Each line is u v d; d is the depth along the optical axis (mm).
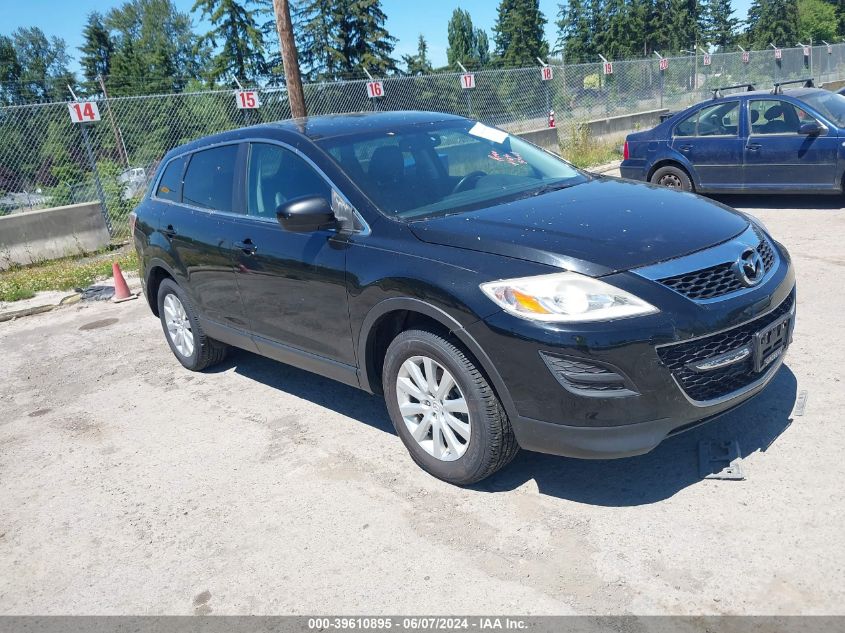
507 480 3611
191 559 3332
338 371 4117
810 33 78188
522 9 73562
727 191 9570
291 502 3684
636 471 3525
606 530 3121
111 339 6977
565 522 3217
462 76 16359
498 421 3279
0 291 8945
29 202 12570
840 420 3707
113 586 3219
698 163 9703
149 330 7133
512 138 4945
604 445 3027
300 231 3789
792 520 3006
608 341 2912
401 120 4730
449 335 3391
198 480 4039
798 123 8875
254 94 13617
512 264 3180
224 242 4699
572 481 3529
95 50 82125
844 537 2867
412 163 4207
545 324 2986
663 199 3857
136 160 13359
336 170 4043
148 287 5945
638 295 2975
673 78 23141
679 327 2961
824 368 4328
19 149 12469
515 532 3195
